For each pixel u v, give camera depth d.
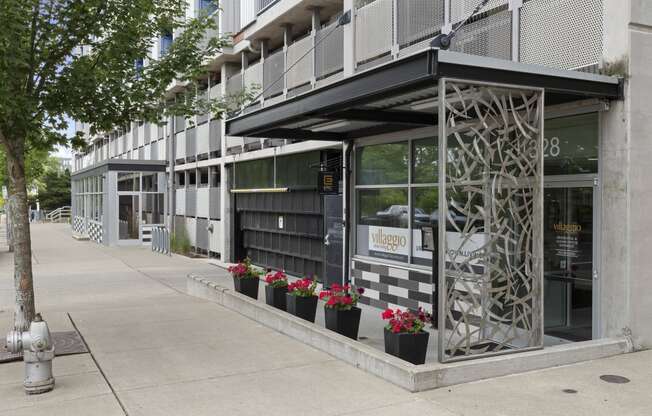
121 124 8.33
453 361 6.01
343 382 6.06
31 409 5.42
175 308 10.55
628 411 5.11
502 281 7.26
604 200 6.91
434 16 8.93
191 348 7.57
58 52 7.66
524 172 6.51
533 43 7.50
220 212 19.16
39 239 31.27
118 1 7.84
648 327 6.90
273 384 6.04
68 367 6.75
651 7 6.78
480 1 7.96
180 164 24.02
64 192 69.00
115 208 26.12
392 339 6.28
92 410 5.39
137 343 7.87
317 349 7.43
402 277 9.60
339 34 11.52
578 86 6.43
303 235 14.09
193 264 18.44
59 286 13.68
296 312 8.42
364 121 8.39
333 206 12.14
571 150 7.34
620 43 6.69
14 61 6.68
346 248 11.00
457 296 6.30
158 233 22.69
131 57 8.01
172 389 5.93
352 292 8.04
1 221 59.53
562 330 7.60
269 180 15.58
